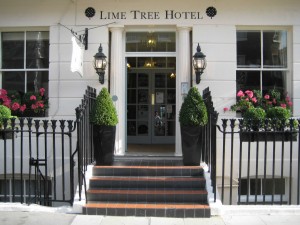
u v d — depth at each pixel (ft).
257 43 27.66
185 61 26.81
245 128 23.00
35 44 27.99
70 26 27.04
